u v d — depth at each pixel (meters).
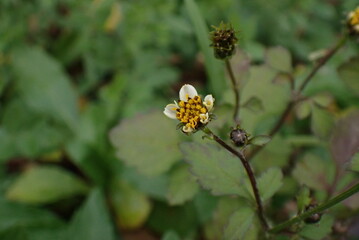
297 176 0.21
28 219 0.27
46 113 0.32
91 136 0.30
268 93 0.22
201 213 0.27
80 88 0.34
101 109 0.31
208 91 0.35
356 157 0.16
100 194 0.27
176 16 0.35
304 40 0.37
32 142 0.30
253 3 0.36
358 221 0.24
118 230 0.29
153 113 0.22
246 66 0.20
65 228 0.27
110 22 0.35
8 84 0.33
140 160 0.22
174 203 0.21
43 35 0.36
